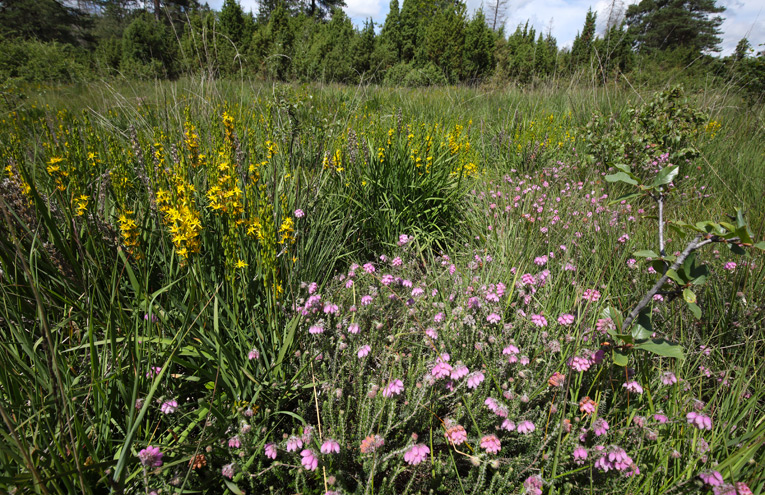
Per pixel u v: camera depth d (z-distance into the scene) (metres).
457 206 4.07
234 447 1.51
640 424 1.45
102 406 1.54
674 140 4.64
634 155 4.79
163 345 1.77
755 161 4.83
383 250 3.55
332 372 1.90
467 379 1.54
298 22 20.17
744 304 2.29
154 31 15.98
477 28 22.34
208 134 3.44
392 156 3.80
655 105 4.96
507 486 1.48
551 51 18.56
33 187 1.90
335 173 3.52
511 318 2.23
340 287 2.63
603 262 2.84
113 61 15.70
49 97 9.25
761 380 1.91
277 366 1.93
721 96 6.93
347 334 2.06
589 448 1.47
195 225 1.83
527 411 1.64
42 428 1.38
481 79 14.75
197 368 1.70
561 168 4.95
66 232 2.25
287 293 2.27
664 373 1.57
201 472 1.55
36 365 1.57
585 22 17.36
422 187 3.80
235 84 6.66
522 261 2.72
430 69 15.40
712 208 3.65
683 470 1.49
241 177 2.67
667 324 2.26
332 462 1.54
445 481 1.57
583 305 2.27
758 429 1.51
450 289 2.63
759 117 6.36
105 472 1.33
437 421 1.81
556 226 3.32
